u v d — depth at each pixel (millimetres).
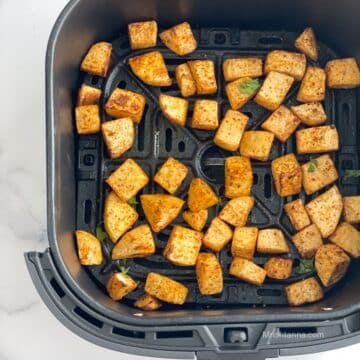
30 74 416
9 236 408
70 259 351
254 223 384
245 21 396
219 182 389
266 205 385
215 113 380
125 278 364
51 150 332
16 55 417
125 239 371
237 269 370
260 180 387
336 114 394
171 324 323
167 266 379
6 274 405
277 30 401
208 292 368
